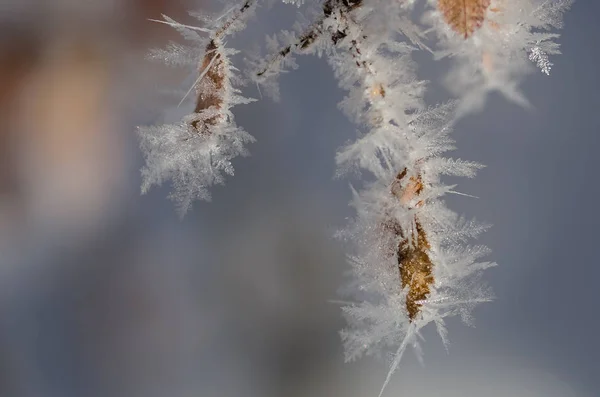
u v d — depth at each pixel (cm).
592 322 35
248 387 35
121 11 34
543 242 35
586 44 36
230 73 27
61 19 35
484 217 36
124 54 34
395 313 27
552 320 35
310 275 36
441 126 27
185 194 28
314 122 36
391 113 26
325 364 35
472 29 26
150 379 36
